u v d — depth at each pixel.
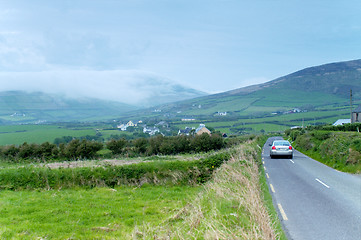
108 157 43.22
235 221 9.01
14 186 19.16
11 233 11.16
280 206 11.78
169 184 20.52
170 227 10.30
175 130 139.12
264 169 22.48
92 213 13.87
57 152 40.28
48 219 13.08
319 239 8.34
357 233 8.71
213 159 21.75
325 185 15.91
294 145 52.84
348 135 24.80
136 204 15.65
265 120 155.25
